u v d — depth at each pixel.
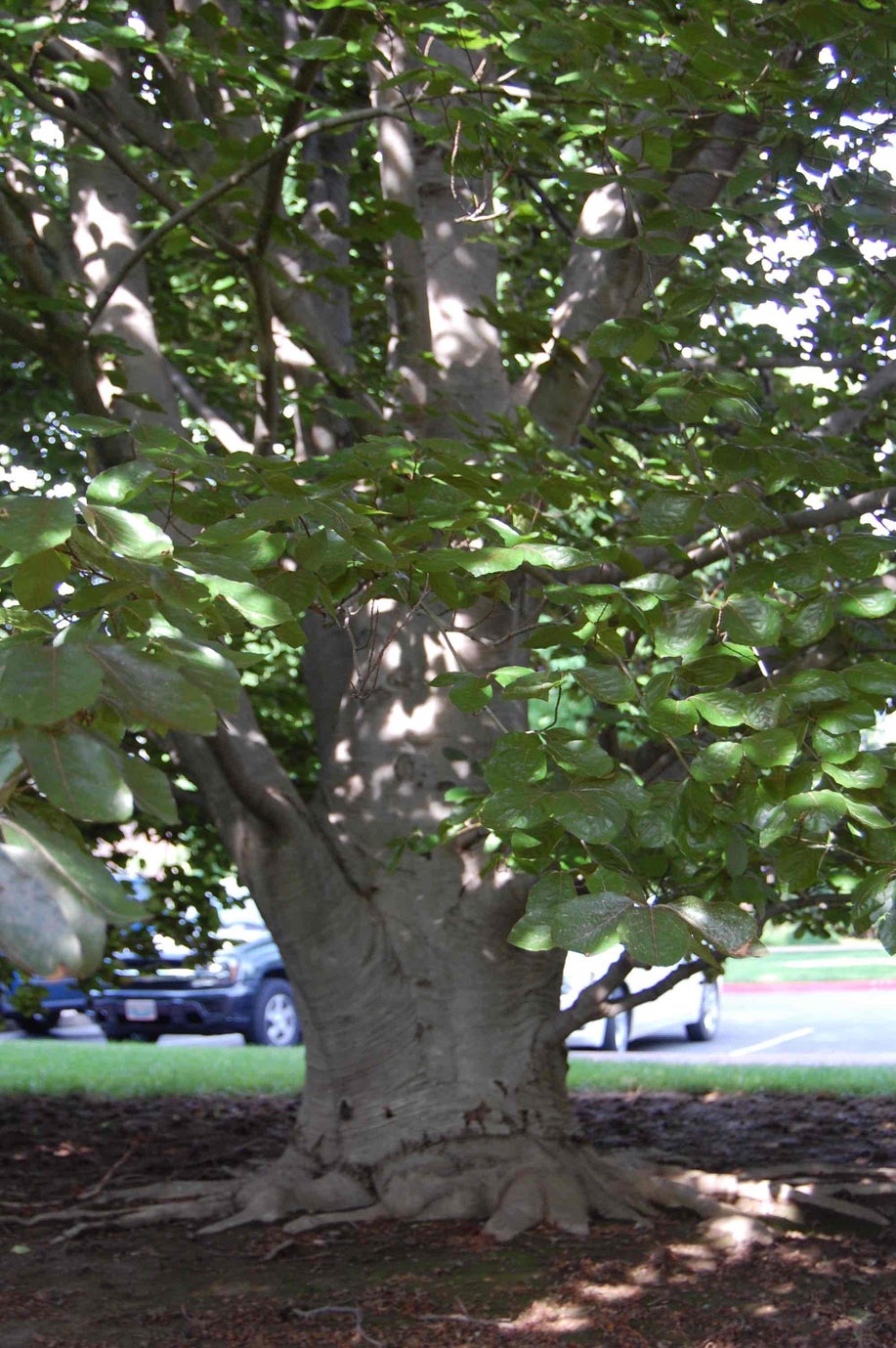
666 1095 9.78
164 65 5.74
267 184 4.74
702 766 2.65
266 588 2.90
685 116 4.28
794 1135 8.11
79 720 1.66
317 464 3.41
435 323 6.18
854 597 2.92
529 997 5.99
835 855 4.30
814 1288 4.80
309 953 5.76
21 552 1.80
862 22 4.02
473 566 2.81
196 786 5.93
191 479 3.47
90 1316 4.57
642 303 6.06
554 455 4.55
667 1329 4.38
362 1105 5.88
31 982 8.73
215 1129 8.40
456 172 4.77
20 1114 8.91
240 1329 4.43
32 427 7.31
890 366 5.97
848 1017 16.88
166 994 12.82
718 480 3.37
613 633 2.89
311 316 5.96
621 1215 5.64
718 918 2.08
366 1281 4.89
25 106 6.96
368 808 6.05
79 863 1.21
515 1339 4.30
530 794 2.40
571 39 3.97
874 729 3.02
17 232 4.72
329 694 6.43
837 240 3.93
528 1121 5.84
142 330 6.00
